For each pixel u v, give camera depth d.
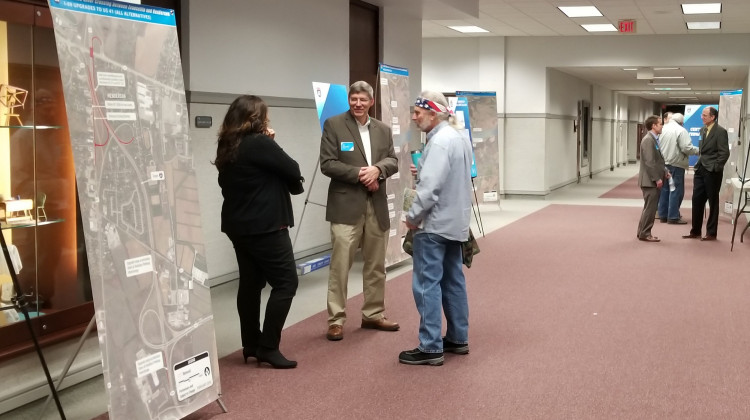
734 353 4.24
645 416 3.30
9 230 3.71
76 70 2.71
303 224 7.23
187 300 3.17
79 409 3.47
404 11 9.16
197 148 5.70
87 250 2.71
